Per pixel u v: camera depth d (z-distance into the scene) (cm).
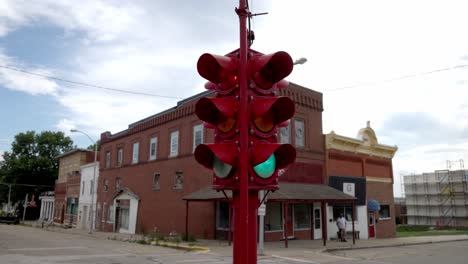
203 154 353
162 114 2952
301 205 2500
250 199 346
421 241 2661
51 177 7025
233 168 341
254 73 354
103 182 3869
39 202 6956
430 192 5972
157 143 2998
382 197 3142
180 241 2169
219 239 2262
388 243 2425
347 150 2845
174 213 2664
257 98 347
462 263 1510
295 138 2470
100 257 1480
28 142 7062
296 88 2542
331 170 2678
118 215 3478
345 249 2036
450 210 5722
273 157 349
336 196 2267
